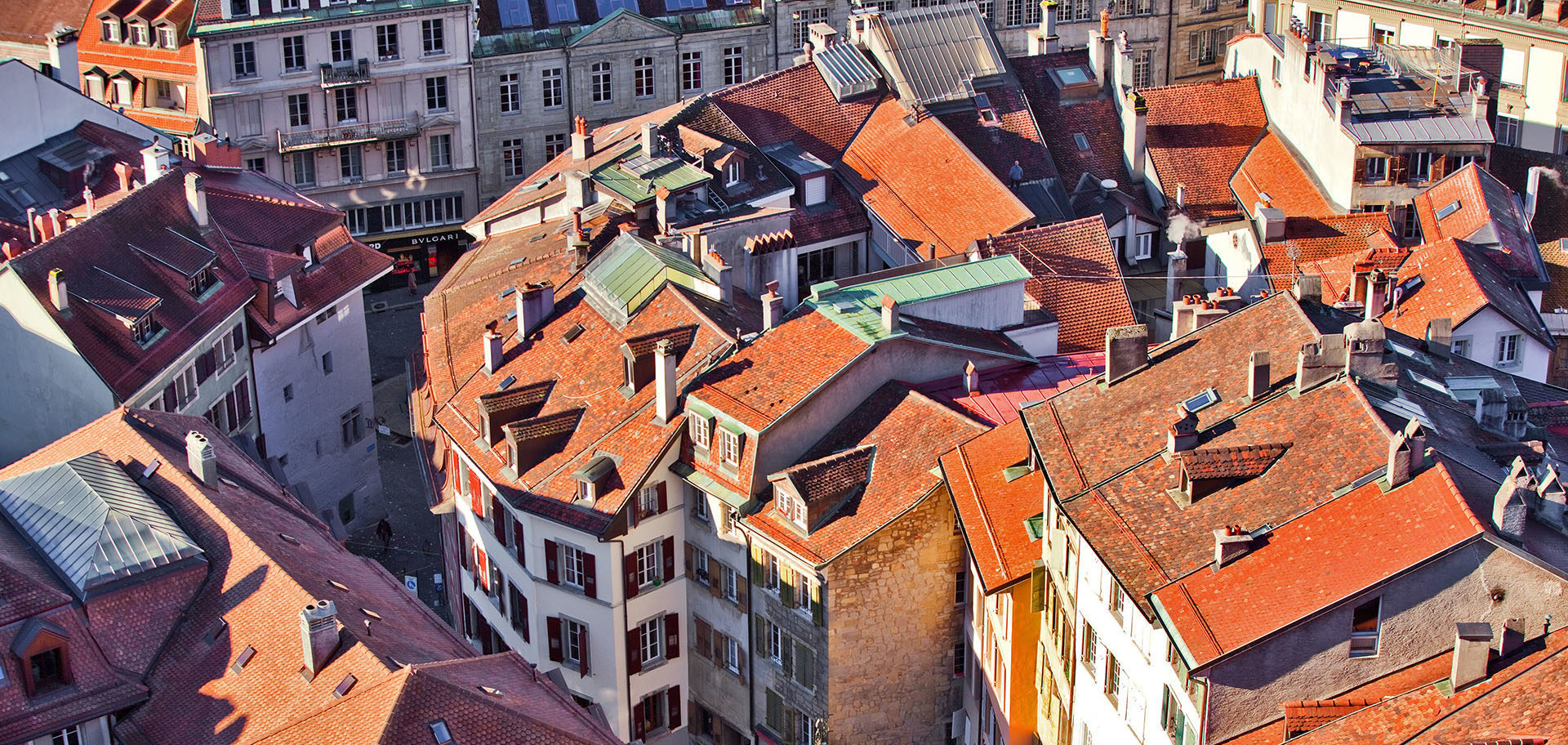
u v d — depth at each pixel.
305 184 151.12
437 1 149.62
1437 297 102.56
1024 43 171.88
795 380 90.31
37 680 75.38
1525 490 64.50
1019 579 79.50
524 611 96.75
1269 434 72.94
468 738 69.50
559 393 96.94
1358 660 65.81
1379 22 154.62
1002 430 85.75
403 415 134.12
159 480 84.31
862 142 128.75
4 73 119.19
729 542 91.12
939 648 90.12
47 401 101.62
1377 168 121.81
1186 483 71.75
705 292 100.25
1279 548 67.69
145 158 116.62
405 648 76.56
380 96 150.50
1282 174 127.69
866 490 87.69
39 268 99.94
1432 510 65.56
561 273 106.00
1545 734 60.28
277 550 81.44
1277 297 79.94
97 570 78.25
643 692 95.50
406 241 154.75
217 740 73.06
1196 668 65.12
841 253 124.31
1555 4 140.25
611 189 115.44
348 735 69.00
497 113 154.62
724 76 161.75
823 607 86.56
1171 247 127.06
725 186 119.44
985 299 97.31
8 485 83.56
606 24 154.88
